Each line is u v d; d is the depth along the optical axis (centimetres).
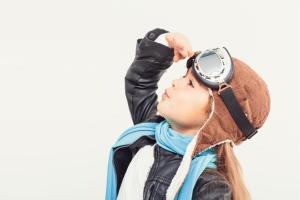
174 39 127
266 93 121
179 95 120
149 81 137
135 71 136
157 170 120
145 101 137
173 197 113
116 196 131
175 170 119
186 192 114
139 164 124
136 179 122
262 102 120
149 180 120
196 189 115
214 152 120
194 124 120
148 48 132
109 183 131
